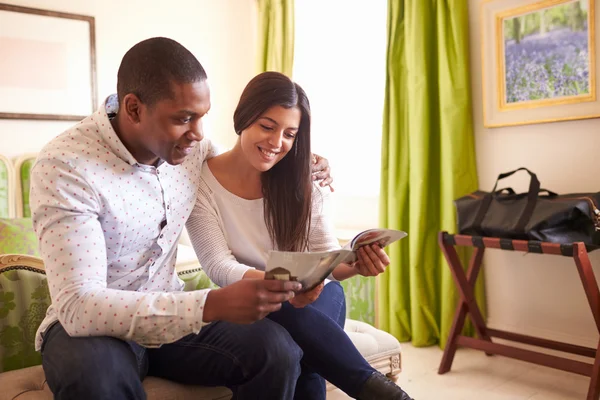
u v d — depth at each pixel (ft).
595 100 7.83
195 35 13.14
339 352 4.37
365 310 8.32
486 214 7.89
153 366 4.65
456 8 8.93
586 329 8.29
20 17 10.98
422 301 9.50
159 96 3.78
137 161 4.23
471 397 7.36
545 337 8.75
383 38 11.08
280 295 3.61
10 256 5.22
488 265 9.43
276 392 3.97
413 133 9.42
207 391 4.64
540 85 8.39
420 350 9.39
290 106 4.82
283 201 5.18
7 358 5.15
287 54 12.22
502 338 8.38
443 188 9.21
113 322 3.55
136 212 4.23
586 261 6.88
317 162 5.74
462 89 8.98
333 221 11.96
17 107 11.03
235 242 5.27
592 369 6.92
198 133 3.99
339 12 11.77
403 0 9.66
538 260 8.78
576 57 7.98
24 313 5.24
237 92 13.84
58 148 3.92
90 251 3.71
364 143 11.56
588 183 8.06
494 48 8.84
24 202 10.69
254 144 4.84
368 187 11.55
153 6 12.54
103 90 12.03
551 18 8.19
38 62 11.20
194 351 4.31
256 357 3.98
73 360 3.59
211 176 5.19
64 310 3.60
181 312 3.57
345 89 11.80
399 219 9.73
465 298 8.36
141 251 4.44
